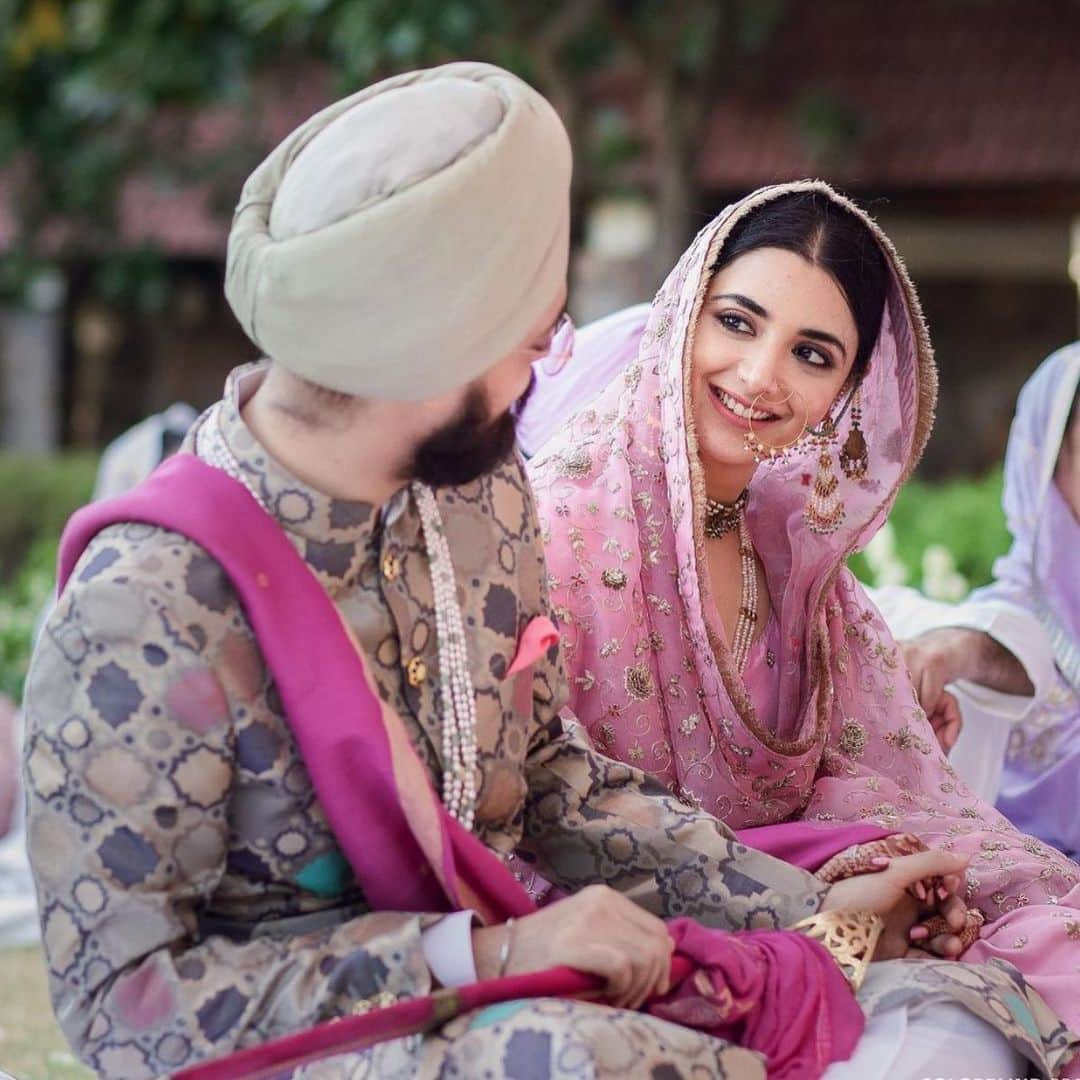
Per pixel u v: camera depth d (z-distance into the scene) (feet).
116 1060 5.58
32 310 38.63
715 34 29.12
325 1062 5.90
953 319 38.17
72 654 5.55
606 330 9.22
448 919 5.76
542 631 6.61
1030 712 10.32
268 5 26.61
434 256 5.40
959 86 34.91
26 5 30.48
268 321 5.59
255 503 5.80
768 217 8.10
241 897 6.00
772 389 7.98
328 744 5.63
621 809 7.02
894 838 7.36
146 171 34.17
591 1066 5.26
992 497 20.06
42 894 5.59
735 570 8.62
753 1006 6.08
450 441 5.84
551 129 5.71
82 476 36.17
